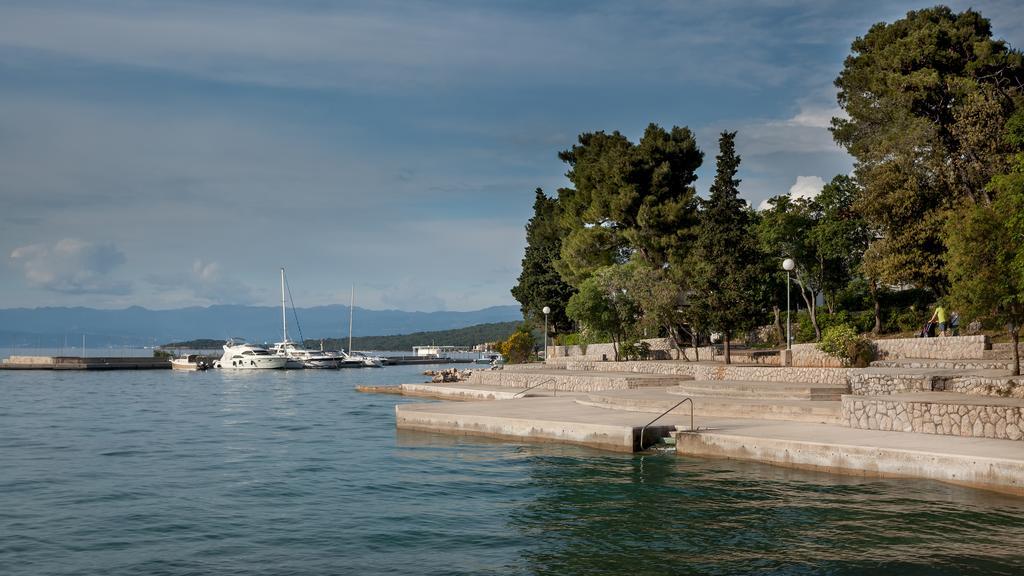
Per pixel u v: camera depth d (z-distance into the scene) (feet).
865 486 53.72
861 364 111.34
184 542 44.01
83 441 89.45
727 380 106.01
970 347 103.96
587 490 55.52
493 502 52.85
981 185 127.44
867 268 137.69
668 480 58.13
